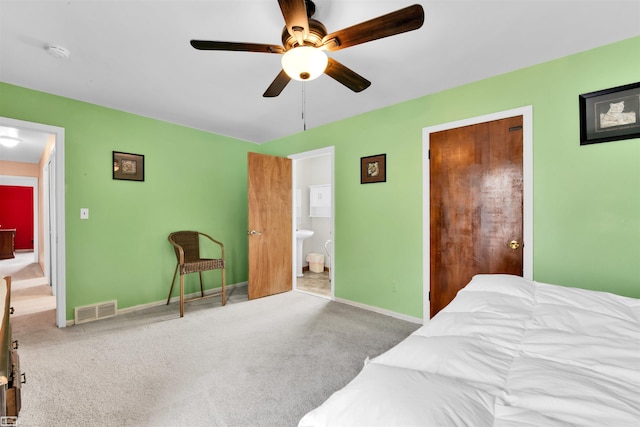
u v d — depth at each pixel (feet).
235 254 14.14
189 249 12.02
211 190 13.14
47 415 5.03
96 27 5.77
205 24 5.71
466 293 5.28
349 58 7.04
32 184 22.75
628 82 6.25
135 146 10.73
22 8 5.20
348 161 11.34
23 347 7.62
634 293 6.22
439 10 5.37
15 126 8.30
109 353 7.30
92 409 5.20
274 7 5.24
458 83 8.42
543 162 7.25
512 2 5.17
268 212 12.78
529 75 7.43
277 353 7.33
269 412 5.17
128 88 8.59
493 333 3.79
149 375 6.31
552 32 6.05
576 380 2.68
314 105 10.03
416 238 9.48
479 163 8.26
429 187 9.21
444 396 2.32
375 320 9.66
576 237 6.85
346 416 2.23
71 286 9.28
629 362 2.98
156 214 11.28
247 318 9.86
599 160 6.57
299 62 4.96
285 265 13.38
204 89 8.68
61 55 6.68
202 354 7.27
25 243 27.89
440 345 3.40
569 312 4.14
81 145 9.49
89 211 9.65
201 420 4.96
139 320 9.65
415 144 9.48
